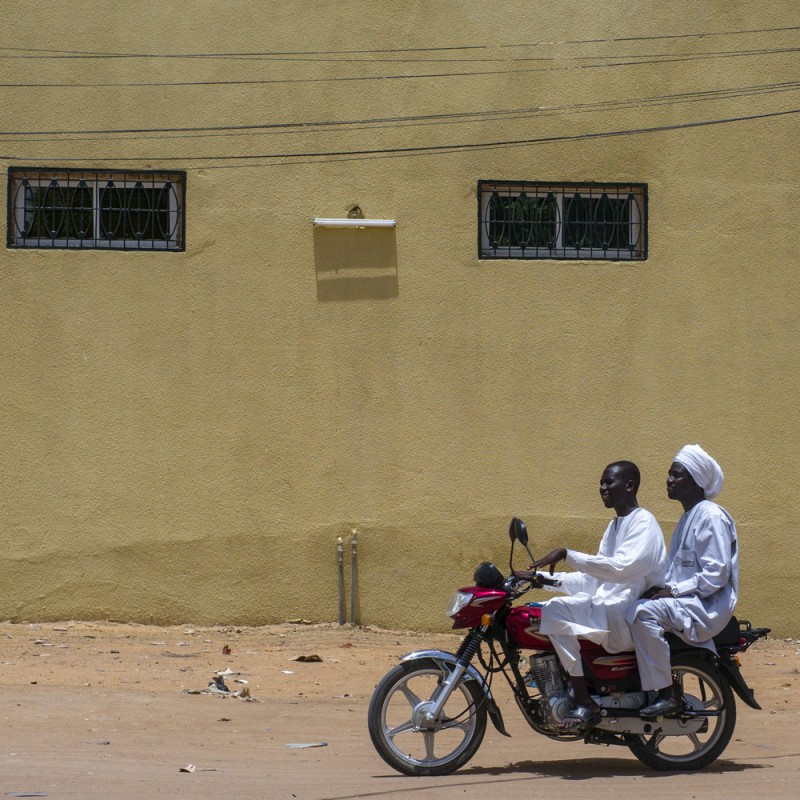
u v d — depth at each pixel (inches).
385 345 429.4
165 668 365.7
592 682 250.2
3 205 419.5
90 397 419.2
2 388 416.8
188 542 420.8
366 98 431.8
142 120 425.4
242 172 426.6
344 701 335.9
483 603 245.3
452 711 305.9
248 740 280.1
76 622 415.8
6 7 421.7
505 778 240.2
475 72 435.8
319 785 229.8
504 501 430.9
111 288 421.1
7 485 416.2
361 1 432.8
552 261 435.5
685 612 248.5
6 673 350.0
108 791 219.5
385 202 431.2
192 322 423.2
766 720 321.4
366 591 426.3
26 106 421.7
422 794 220.7
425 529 428.1
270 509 424.2
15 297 418.0
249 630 419.2
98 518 418.3
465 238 433.1
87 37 424.2
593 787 230.2
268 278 426.3
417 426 429.7
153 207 429.4
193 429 422.3
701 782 236.4
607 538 258.7
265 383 425.1
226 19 428.1
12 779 227.5
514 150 436.5
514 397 432.8
